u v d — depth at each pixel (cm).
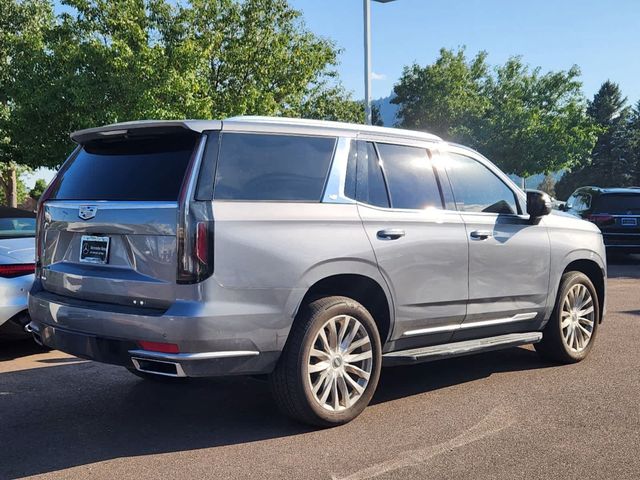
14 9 2359
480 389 510
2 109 2002
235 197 383
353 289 446
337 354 417
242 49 2081
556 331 573
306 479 343
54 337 413
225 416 448
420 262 459
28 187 5459
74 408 468
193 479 343
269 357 388
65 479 344
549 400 478
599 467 356
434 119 3294
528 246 540
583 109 3753
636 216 1484
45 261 441
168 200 372
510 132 3472
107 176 418
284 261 388
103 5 1825
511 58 3775
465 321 498
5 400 487
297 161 418
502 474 347
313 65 2262
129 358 375
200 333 358
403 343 465
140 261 377
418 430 415
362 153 453
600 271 628
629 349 645
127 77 1669
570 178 7294
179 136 398
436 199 487
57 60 1794
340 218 420
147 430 421
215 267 364
